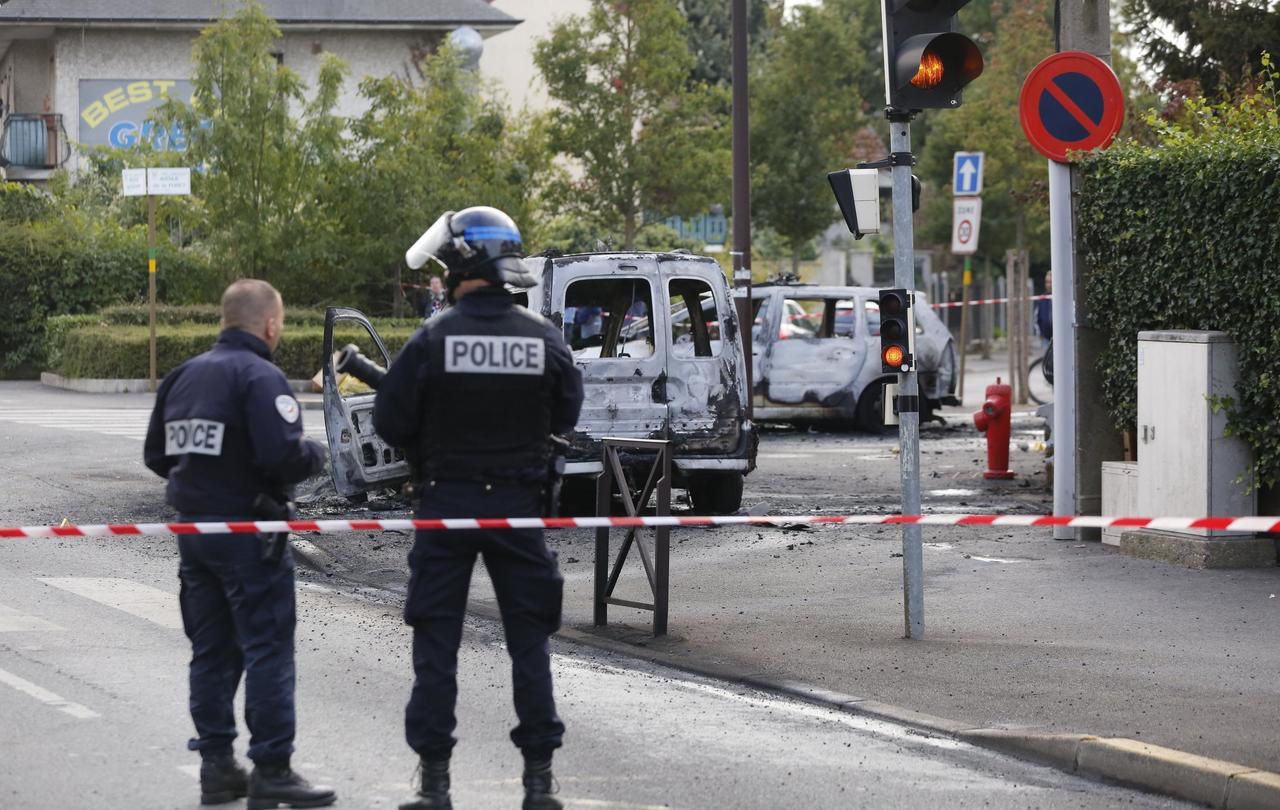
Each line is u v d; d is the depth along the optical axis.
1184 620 12.18
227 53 39.62
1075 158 16.02
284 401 7.59
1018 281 32.97
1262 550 14.53
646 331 17.98
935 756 8.79
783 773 8.39
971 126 52.09
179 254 41.44
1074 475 16.22
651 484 12.00
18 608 12.62
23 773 8.14
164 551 15.82
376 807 7.68
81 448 24.02
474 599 13.59
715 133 43.00
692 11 76.81
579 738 9.07
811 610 12.84
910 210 11.62
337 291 41.47
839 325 28.55
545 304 17.84
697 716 9.64
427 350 7.31
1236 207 14.23
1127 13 28.59
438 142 42.03
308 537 16.42
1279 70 27.00
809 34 49.97
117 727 9.05
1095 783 8.38
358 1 49.75
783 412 28.19
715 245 44.50
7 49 51.75
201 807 7.66
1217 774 7.92
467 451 7.36
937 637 11.70
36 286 40.28
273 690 7.57
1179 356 14.59
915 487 11.62
